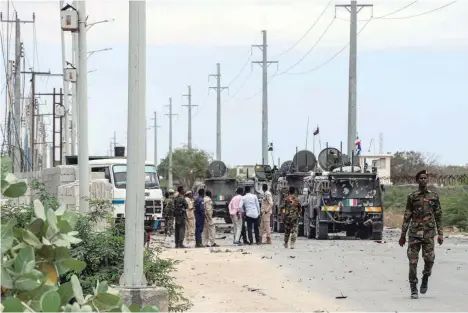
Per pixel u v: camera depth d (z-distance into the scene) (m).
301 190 52.19
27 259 7.07
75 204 31.39
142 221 14.02
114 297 7.38
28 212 16.25
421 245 19.42
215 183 62.00
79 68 28.98
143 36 13.96
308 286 21.94
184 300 18.09
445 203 50.81
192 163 138.00
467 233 45.44
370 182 42.47
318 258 30.41
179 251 34.03
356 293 20.44
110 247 16.34
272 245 38.28
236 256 31.31
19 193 7.55
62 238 7.70
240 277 24.17
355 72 58.09
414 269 19.28
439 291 20.58
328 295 20.08
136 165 13.96
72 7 28.92
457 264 27.39
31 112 87.62
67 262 7.70
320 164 48.28
